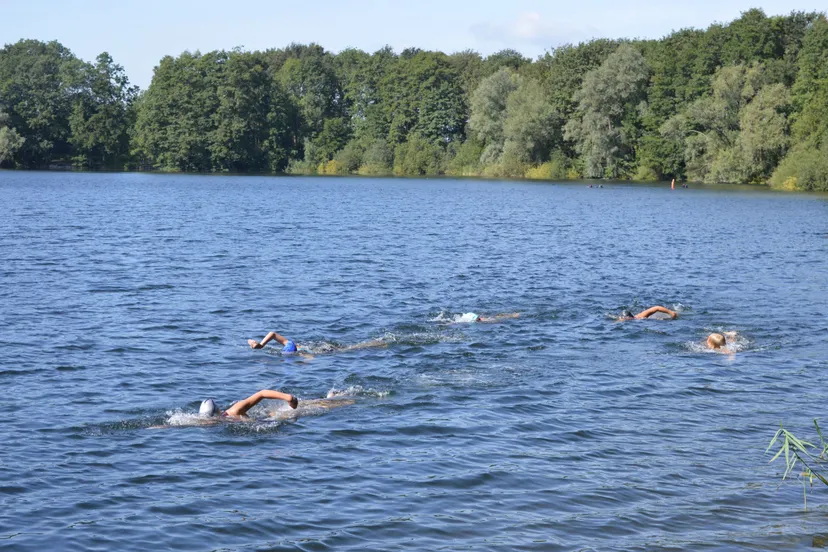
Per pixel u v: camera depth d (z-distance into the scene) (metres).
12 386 15.54
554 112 122.88
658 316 23.02
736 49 107.69
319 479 11.41
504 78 128.75
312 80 159.25
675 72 112.31
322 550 9.41
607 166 119.06
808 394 15.73
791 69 103.44
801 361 18.23
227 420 13.84
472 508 10.54
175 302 24.38
